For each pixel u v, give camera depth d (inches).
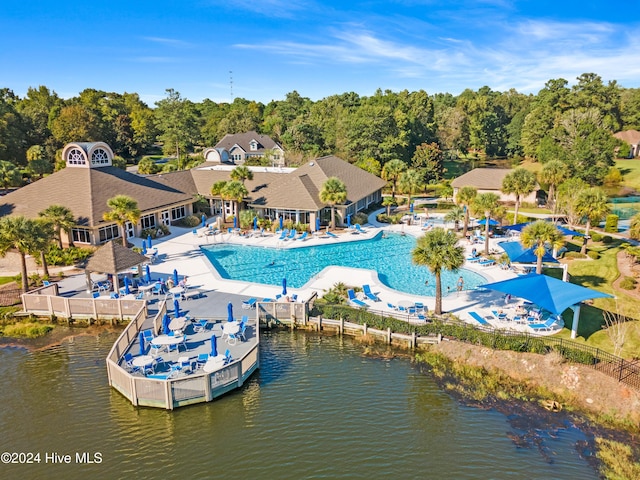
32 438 832.3
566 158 3368.6
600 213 1707.7
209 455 787.4
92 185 2000.5
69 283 1509.6
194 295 1397.6
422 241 1209.4
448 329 1144.2
